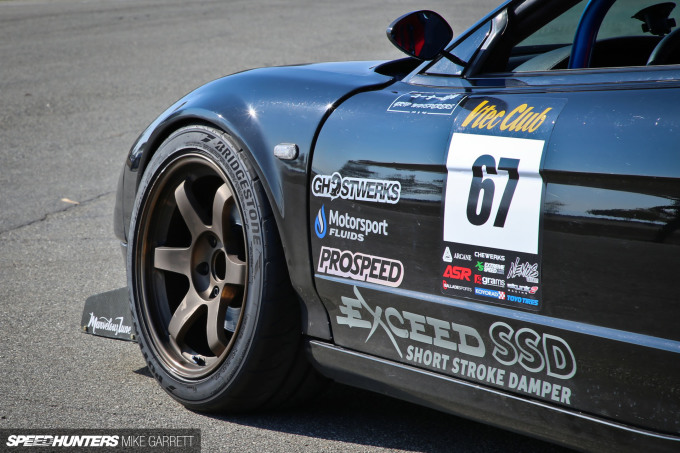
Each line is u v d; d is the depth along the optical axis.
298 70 7.14
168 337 7.48
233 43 35.19
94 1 57.56
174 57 31.53
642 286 4.78
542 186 5.19
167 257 7.48
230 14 47.16
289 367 6.78
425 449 6.44
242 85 7.14
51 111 22.39
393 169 5.91
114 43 36.00
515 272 5.33
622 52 6.28
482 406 5.70
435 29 6.29
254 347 6.64
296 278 6.58
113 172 16.53
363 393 7.60
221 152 6.91
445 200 5.64
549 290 5.18
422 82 6.35
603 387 5.05
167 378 7.28
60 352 8.47
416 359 6.00
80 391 7.57
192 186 7.38
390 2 51.16
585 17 6.11
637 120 4.93
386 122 6.11
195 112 7.21
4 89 25.67
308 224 6.43
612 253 4.88
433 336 5.86
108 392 7.55
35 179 16.12
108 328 8.32
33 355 8.39
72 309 9.71
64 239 12.64
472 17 39.47
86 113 22.00
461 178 5.57
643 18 6.16
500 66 6.21
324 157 6.32
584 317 5.05
